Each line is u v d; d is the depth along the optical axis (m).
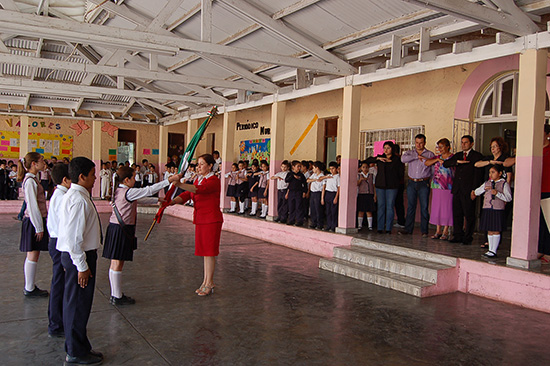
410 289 5.26
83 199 3.13
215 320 4.22
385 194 7.66
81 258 3.06
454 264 5.51
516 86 7.34
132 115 15.88
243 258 7.22
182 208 12.96
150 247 7.98
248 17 6.49
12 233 9.20
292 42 6.85
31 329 3.88
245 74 8.84
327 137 11.40
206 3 6.25
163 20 6.06
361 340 3.79
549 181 5.43
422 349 3.62
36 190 4.58
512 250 5.18
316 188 8.20
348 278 6.02
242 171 10.99
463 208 6.54
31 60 7.34
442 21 5.72
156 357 3.37
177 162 16.09
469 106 7.90
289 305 4.74
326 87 7.94
